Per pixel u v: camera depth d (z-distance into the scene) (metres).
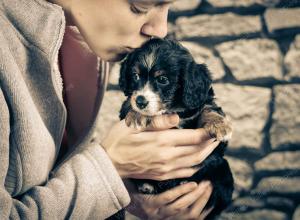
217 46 3.00
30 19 1.30
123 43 1.39
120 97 2.96
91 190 1.27
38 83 1.34
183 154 1.54
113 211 1.32
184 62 1.75
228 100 2.95
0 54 1.23
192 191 1.66
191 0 3.06
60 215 1.25
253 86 2.96
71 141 1.68
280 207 2.68
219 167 1.78
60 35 1.32
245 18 2.97
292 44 2.94
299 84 2.93
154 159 1.48
